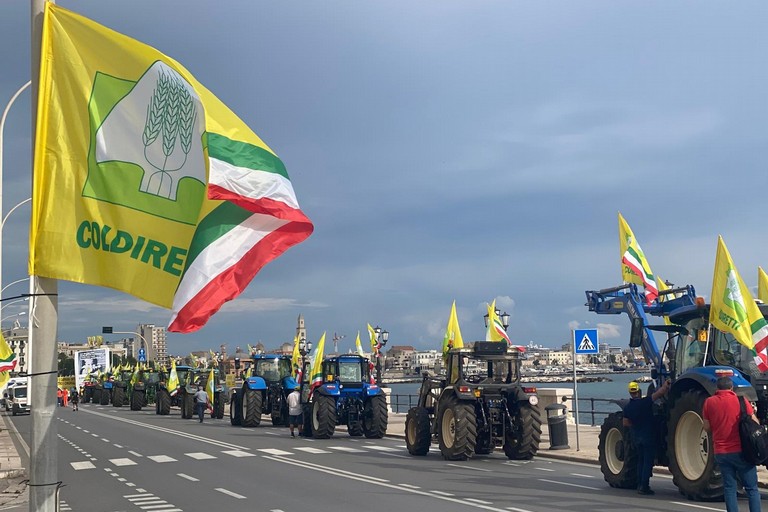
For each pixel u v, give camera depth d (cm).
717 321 1195
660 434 1281
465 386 1836
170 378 4866
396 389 9256
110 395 7638
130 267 645
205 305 646
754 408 1148
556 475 1556
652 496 1245
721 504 1153
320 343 2997
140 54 657
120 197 647
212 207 660
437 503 1202
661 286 2081
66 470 1786
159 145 655
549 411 2042
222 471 1703
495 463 1802
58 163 641
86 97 649
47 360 613
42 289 626
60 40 651
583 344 2019
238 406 3469
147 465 1864
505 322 2952
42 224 633
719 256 1201
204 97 661
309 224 683
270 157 677
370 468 1706
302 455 2028
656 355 1662
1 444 2748
